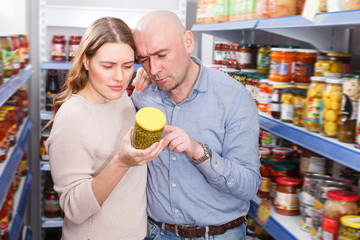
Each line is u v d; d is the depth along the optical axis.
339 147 1.59
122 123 1.58
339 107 1.70
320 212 1.79
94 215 1.54
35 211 4.19
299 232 1.92
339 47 2.45
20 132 3.23
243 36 3.43
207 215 1.74
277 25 2.03
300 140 1.86
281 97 2.17
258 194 2.31
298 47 2.53
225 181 1.60
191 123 1.73
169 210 1.75
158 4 4.25
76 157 1.42
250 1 2.46
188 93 1.72
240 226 1.83
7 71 2.56
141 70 1.85
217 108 1.71
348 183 1.86
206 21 3.11
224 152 1.71
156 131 1.23
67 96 1.52
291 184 2.11
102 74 1.40
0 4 3.66
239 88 1.72
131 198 1.60
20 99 3.45
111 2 4.17
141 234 1.64
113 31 1.38
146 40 1.48
